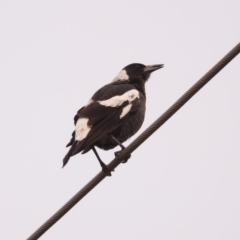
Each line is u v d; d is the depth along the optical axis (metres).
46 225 12.93
